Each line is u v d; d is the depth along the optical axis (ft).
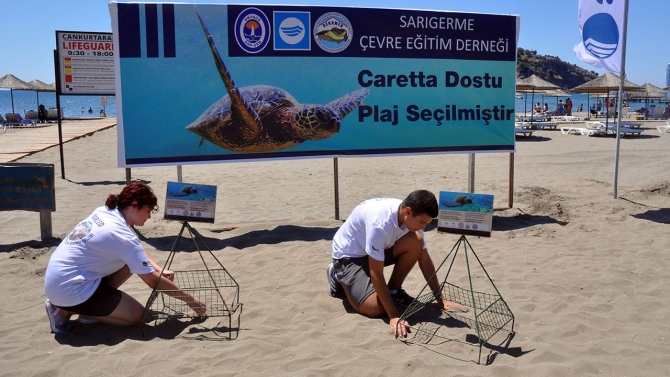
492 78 27.68
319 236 23.94
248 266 19.98
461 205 14.49
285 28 24.75
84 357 13.01
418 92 26.71
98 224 14.05
